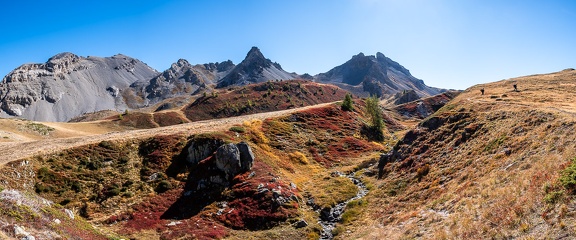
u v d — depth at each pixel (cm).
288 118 8744
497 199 2412
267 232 3847
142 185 5059
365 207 4222
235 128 7088
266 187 4706
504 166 3145
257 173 5212
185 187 5050
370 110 9988
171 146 6162
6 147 6222
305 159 6719
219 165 5194
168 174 5434
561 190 1895
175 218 4350
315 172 6225
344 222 3981
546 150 2864
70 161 5322
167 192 4934
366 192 4800
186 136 6531
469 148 4275
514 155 3275
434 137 5297
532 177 2372
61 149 5556
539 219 1847
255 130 7388
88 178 5053
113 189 4825
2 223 1734
